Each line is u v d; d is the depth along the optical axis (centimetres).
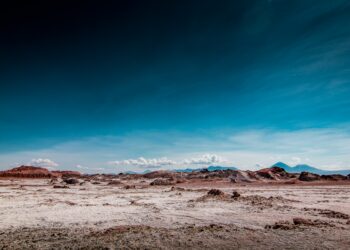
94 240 1338
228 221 1902
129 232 1484
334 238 1366
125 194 4403
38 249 1220
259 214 2189
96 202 3197
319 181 7969
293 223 1802
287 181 8412
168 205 2814
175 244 1259
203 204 2842
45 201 3244
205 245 1245
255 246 1230
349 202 3086
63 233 1526
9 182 9706
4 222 1919
